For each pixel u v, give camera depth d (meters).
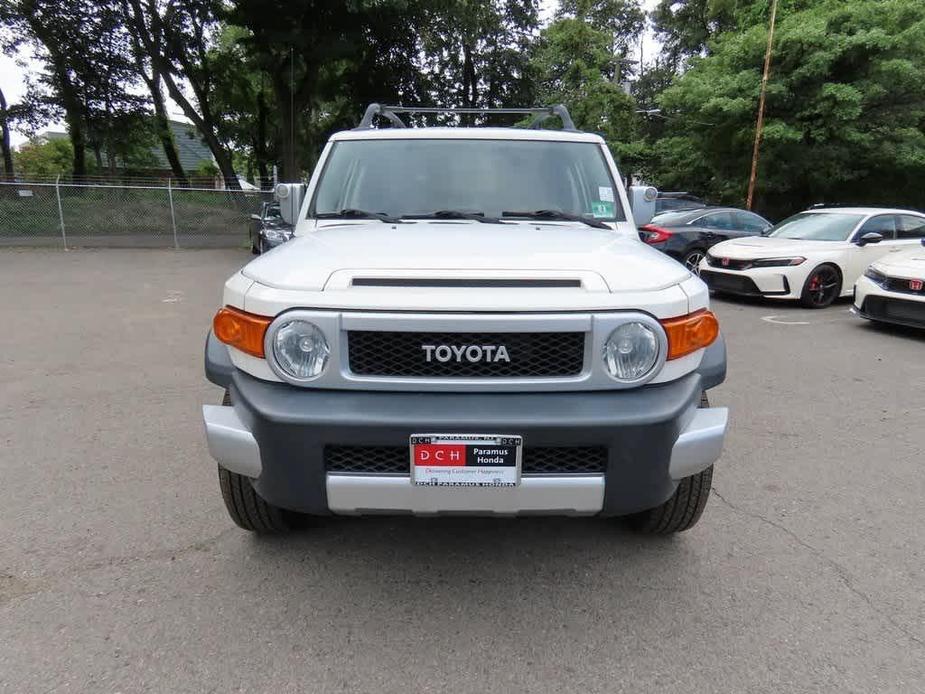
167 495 3.46
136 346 6.76
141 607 2.52
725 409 2.47
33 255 16.52
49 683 2.11
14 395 5.11
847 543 3.04
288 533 3.09
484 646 2.33
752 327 8.11
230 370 2.45
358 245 2.65
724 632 2.41
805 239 9.81
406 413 2.19
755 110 19.67
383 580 2.73
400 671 2.20
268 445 2.27
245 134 33.22
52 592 2.60
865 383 5.68
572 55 26.69
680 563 2.87
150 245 19.33
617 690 2.12
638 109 34.53
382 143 3.71
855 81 18.50
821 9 19.48
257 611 2.51
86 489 3.51
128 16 23.28
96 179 23.22
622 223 3.45
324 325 2.21
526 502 2.26
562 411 2.20
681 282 2.44
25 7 21.59
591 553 2.95
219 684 2.13
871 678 2.17
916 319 7.24
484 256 2.44
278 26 22.02
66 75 23.77
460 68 30.64
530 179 3.56
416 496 2.25
